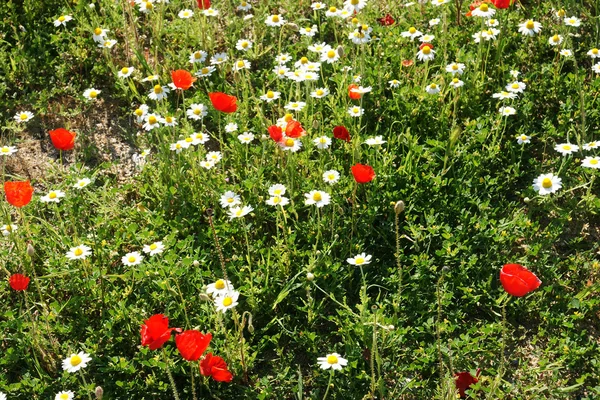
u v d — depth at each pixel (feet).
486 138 8.27
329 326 7.46
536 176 8.15
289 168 7.97
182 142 8.02
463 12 9.28
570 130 8.25
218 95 7.56
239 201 7.74
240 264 7.61
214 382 7.15
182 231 7.82
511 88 8.40
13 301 7.62
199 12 9.11
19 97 8.84
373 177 7.58
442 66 8.63
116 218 7.95
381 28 9.12
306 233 7.76
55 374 7.22
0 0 9.32
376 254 7.77
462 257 7.59
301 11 9.48
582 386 7.14
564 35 8.62
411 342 7.33
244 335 7.36
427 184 7.94
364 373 7.04
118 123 8.72
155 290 7.50
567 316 7.38
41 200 7.79
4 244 7.84
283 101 8.71
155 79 8.59
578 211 7.96
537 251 7.61
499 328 7.32
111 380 7.15
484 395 7.13
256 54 9.02
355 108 8.22
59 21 9.07
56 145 7.70
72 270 7.54
